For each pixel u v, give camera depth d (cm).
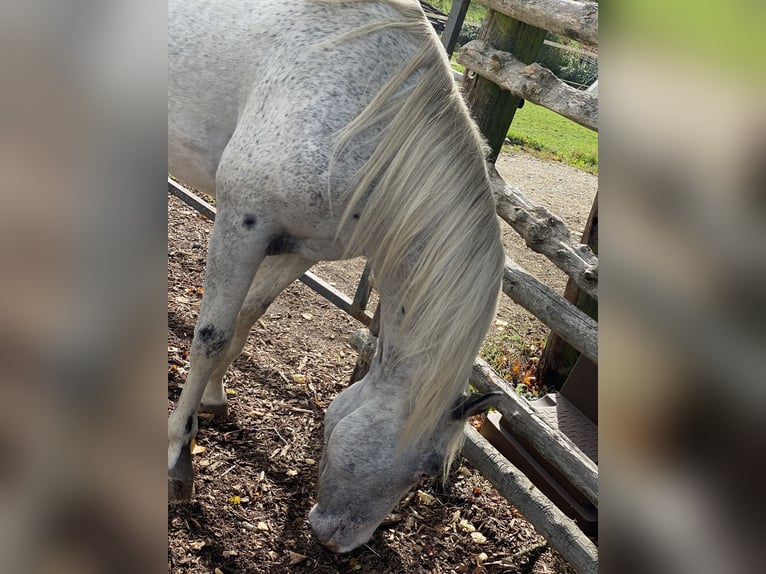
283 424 249
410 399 162
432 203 159
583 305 301
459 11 254
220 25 185
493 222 163
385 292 173
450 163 161
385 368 171
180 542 190
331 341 314
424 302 158
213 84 187
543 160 662
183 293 306
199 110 192
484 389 229
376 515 175
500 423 268
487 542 231
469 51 250
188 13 189
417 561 214
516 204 238
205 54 186
